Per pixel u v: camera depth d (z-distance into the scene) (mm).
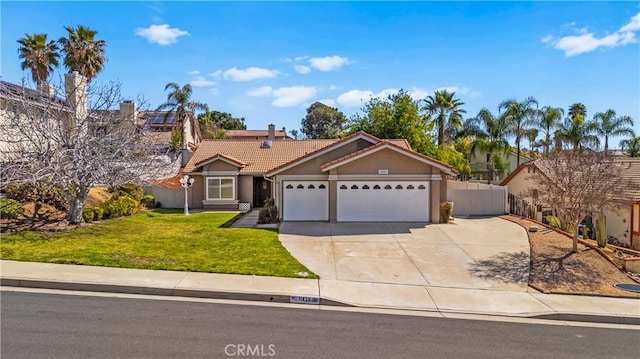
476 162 43656
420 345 6449
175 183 26047
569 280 10742
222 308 7891
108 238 13648
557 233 16688
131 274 9523
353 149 19562
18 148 15742
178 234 15000
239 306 8070
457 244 14406
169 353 5723
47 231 14141
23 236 13055
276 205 19609
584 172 13883
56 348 5750
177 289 8602
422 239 15117
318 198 19234
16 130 16109
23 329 6426
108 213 19094
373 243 14320
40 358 5414
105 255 11109
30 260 10336
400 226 17703
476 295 9336
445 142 44688
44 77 28938
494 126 40625
